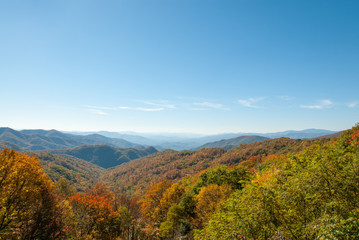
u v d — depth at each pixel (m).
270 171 19.17
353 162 8.30
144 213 49.47
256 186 9.91
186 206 35.78
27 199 20.81
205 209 27.70
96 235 32.03
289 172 11.40
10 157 19.28
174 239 28.53
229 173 39.22
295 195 8.55
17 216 19.80
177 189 47.50
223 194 27.50
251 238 8.72
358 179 7.82
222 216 10.50
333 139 32.66
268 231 8.54
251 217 8.87
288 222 8.51
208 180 41.75
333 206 7.53
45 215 22.31
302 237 7.55
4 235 18.50
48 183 24.50
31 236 20.30
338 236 5.85
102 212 36.03
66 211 25.48
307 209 8.19
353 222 5.98
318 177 8.56
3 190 18.50
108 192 57.06
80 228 30.64
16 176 19.55
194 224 29.02
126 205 58.66
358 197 7.62
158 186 55.34
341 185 8.02
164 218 42.94
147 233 39.69
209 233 10.80
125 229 42.22
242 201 10.02
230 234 9.16
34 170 21.58
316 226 6.61
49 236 21.77
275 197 8.92
